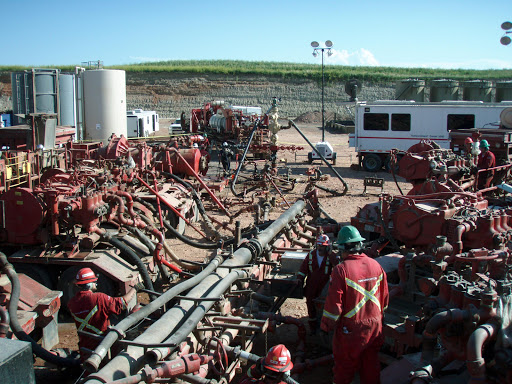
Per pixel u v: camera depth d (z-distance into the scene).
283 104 66.25
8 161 10.87
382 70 77.50
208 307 5.52
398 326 5.80
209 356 4.93
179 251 11.51
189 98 67.25
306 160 27.41
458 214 7.19
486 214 7.01
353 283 4.81
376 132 23.80
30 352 3.20
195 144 15.84
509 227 7.11
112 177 10.03
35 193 8.07
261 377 4.30
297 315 8.20
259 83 68.50
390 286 6.49
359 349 4.84
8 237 8.13
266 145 22.30
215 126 29.23
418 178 9.17
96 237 8.32
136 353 4.75
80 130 25.39
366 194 18.11
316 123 54.16
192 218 13.84
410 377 4.46
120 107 25.75
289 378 4.23
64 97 24.55
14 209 8.06
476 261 5.66
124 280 7.66
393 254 7.78
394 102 24.17
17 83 23.55
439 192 7.94
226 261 6.79
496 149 12.12
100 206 8.16
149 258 9.06
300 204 10.07
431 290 5.96
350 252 4.94
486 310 4.33
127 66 73.69
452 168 9.16
